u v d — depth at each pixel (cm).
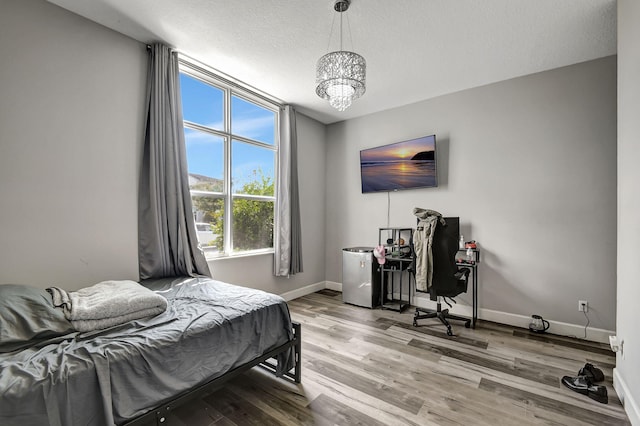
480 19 216
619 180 187
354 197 436
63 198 210
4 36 185
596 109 271
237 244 345
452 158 349
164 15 218
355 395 187
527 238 303
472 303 332
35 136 197
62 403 108
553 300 290
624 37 177
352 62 205
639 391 153
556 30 229
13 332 126
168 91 262
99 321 148
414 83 324
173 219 262
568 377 203
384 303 385
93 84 225
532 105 301
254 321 181
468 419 164
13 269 189
